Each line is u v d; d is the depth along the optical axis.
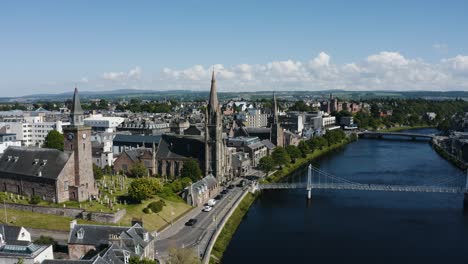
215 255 127.00
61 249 118.06
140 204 156.50
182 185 186.12
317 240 145.25
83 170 163.00
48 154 165.00
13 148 175.88
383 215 173.62
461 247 138.88
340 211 180.12
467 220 166.88
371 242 143.50
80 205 151.88
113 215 137.62
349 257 130.62
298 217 171.12
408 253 134.00
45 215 144.00
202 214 161.88
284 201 196.00
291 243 142.12
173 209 161.75
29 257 94.12
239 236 148.75
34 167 162.88
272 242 142.75
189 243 130.00
